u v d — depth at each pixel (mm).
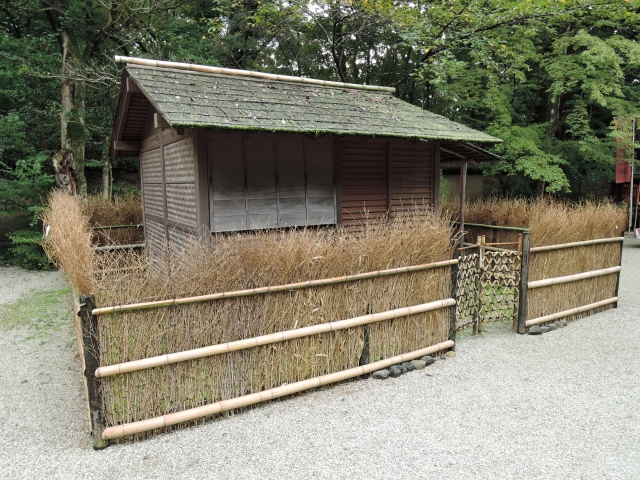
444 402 3713
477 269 5227
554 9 9703
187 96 4910
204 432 3273
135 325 3084
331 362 3961
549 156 12180
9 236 9586
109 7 11125
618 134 12031
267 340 3553
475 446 3096
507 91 13141
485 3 10664
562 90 11312
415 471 2828
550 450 3051
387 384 4043
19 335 5555
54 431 3338
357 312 4039
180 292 3219
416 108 7051
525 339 5176
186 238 5633
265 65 15844
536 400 3746
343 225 6133
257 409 3596
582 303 5945
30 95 12086
